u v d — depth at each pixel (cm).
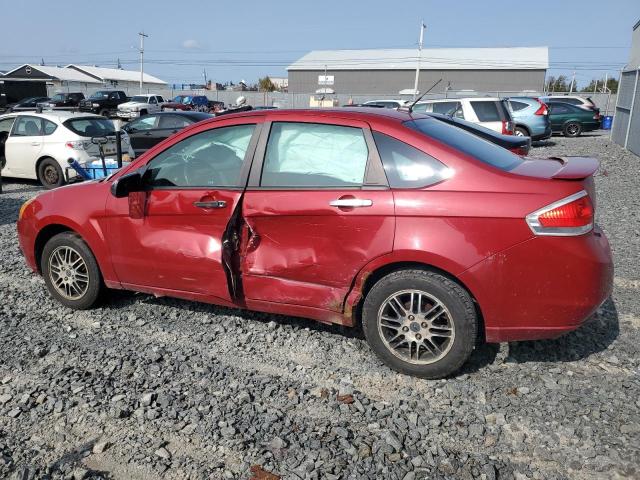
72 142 1104
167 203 413
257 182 387
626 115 1758
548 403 332
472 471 277
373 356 393
